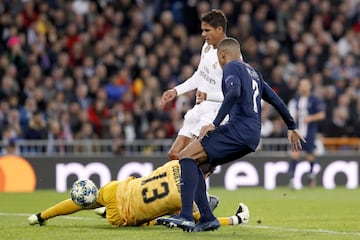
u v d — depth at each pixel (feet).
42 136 192.54
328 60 240.32
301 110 190.90
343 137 217.77
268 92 93.30
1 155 187.62
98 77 214.07
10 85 206.08
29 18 223.10
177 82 218.18
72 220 108.17
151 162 192.54
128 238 86.02
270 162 198.70
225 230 95.66
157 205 94.38
